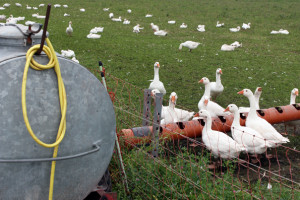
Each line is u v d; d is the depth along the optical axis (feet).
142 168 15.84
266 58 47.80
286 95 33.35
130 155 16.35
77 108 10.59
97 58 42.14
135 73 37.37
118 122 20.04
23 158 10.07
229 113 25.45
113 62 40.83
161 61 43.27
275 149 21.15
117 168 16.12
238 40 60.13
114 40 53.26
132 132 18.04
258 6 102.73
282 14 89.51
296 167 20.61
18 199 10.46
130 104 26.86
